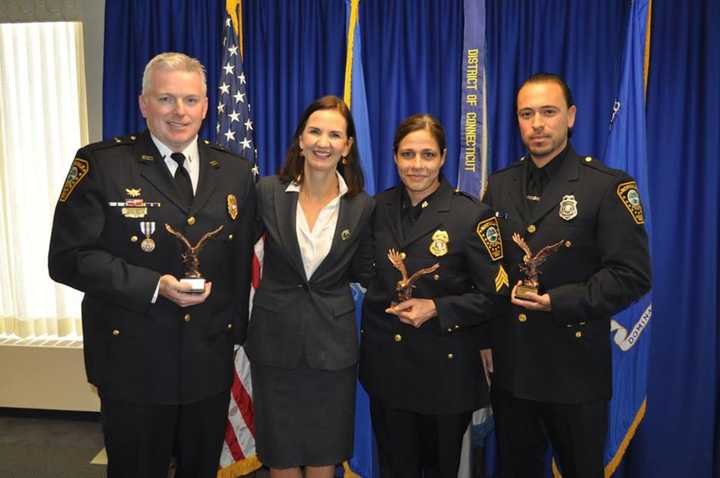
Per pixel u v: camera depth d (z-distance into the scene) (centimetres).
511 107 252
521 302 174
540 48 248
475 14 246
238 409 262
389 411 191
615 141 236
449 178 257
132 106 271
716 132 235
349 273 198
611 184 179
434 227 185
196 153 176
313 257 186
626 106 235
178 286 153
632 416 240
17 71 312
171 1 266
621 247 174
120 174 163
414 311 176
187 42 269
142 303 155
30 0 293
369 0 260
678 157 240
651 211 244
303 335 183
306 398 189
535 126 181
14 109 316
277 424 189
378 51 261
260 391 191
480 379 192
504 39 250
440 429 187
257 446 196
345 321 188
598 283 172
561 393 183
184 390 166
